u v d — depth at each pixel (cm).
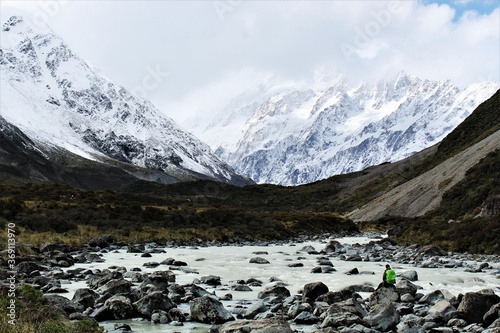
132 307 2098
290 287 2847
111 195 10756
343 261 4453
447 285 2900
